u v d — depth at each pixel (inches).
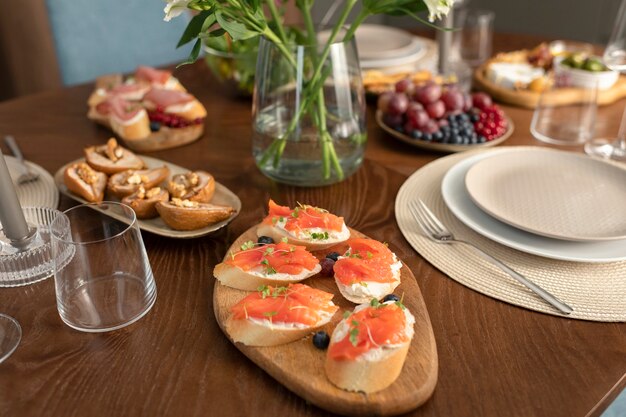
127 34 69.9
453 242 34.2
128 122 43.1
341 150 38.4
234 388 26.2
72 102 51.8
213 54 49.8
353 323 25.8
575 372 26.7
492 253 33.4
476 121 44.0
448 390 26.0
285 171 38.7
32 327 29.3
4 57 79.0
